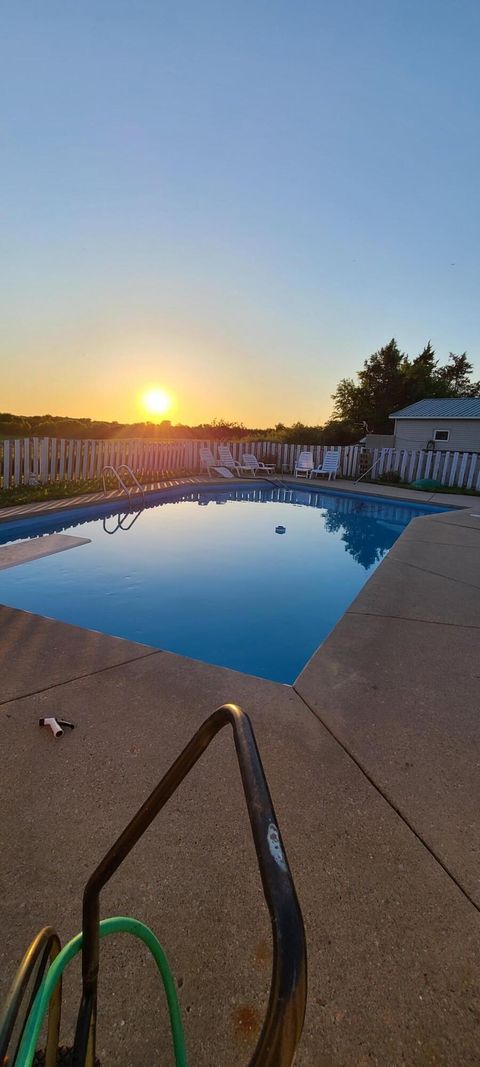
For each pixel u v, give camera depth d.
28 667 2.90
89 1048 0.81
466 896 1.53
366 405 32.56
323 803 1.89
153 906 1.45
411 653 3.29
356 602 4.31
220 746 2.21
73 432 29.81
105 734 2.26
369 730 2.38
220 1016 1.18
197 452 15.62
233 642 4.41
